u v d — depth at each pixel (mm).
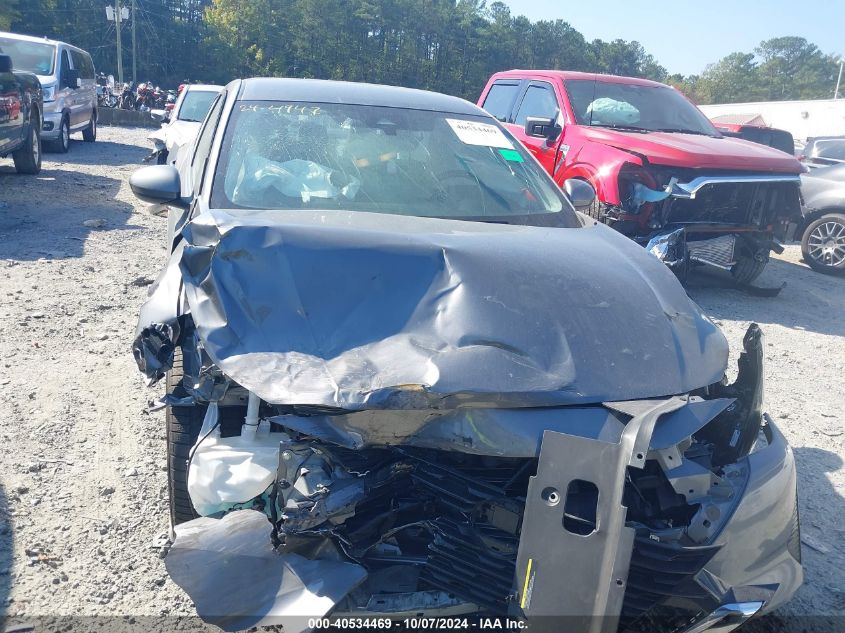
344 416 2303
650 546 2211
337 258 2701
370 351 2457
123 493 3629
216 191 3320
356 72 115875
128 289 6762
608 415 2396
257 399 2615
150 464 3902
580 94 8664
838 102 29984
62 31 91500
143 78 98438
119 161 15672
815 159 12219
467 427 2318
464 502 2377
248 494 2500
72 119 16750
